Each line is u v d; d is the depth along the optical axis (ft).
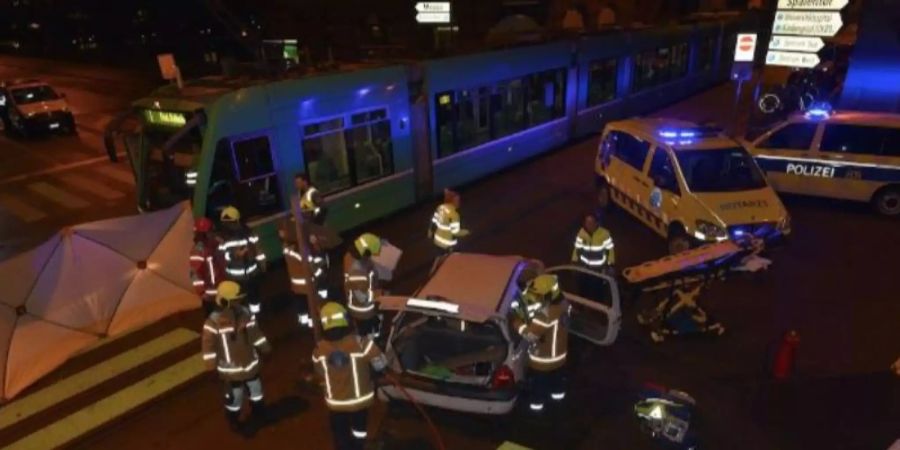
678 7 110.83
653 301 27.78
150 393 23.18
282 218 32.09
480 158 45.73
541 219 38.93
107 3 156.04
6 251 37.83
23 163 57.62
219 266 24.66
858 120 36.83
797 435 19.56
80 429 21.27
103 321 20.12
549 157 53.26
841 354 23.61
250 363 19.74
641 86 65.62
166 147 27.14
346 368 17.10
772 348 24.14
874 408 20.65
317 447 19.84
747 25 88.17
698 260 23.77
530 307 19.45
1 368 18.40
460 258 23.30
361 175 36.73
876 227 35.76
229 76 33.71
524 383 20.12
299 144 32.35
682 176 31.24
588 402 21.39
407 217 39.83
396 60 39.47
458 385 18.71
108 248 20.83
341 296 29.48
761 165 39.40
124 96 91.35
